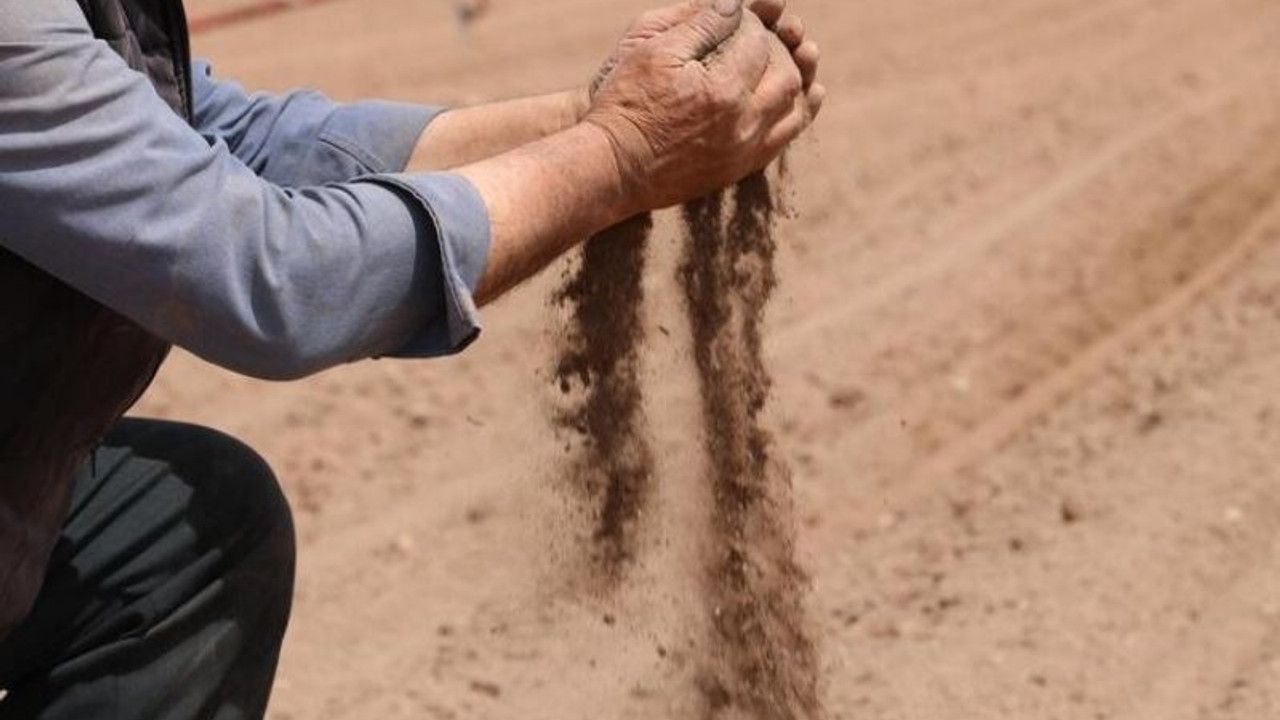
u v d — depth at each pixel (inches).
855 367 567.2
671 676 389.1
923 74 927.0
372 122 263.6
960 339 588.1
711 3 234.5
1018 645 414.3
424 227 211.5
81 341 219.8
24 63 191.0
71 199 193.9
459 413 543.5
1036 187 740.7
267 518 247.0
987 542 461.4
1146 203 710.5
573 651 410.9
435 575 454.0
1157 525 462.6
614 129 225.1
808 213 715.4
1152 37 983.6
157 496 242.2
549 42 1016.2
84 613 238.1
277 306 202.8
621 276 267.4
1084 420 526.9
